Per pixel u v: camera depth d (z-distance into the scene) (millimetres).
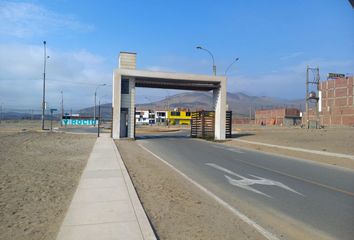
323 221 7391
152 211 7984
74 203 8219
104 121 125375
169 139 38938
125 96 37625
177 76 37875
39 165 15406
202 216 7645
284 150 25453
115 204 8117
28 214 7598
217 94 39688
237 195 9922
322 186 11438
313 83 76812
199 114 42562
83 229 6285
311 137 38531
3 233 6348
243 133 50094
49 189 10250
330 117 87875
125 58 38062
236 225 7031
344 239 6316
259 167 16219
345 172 15039
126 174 12602
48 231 6488
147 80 38781
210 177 13078
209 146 29266
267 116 122875
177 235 6336
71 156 19328
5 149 21984
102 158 17797
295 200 9359
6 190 10039
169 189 10602
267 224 7145
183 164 16969
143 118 129750
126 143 31266
